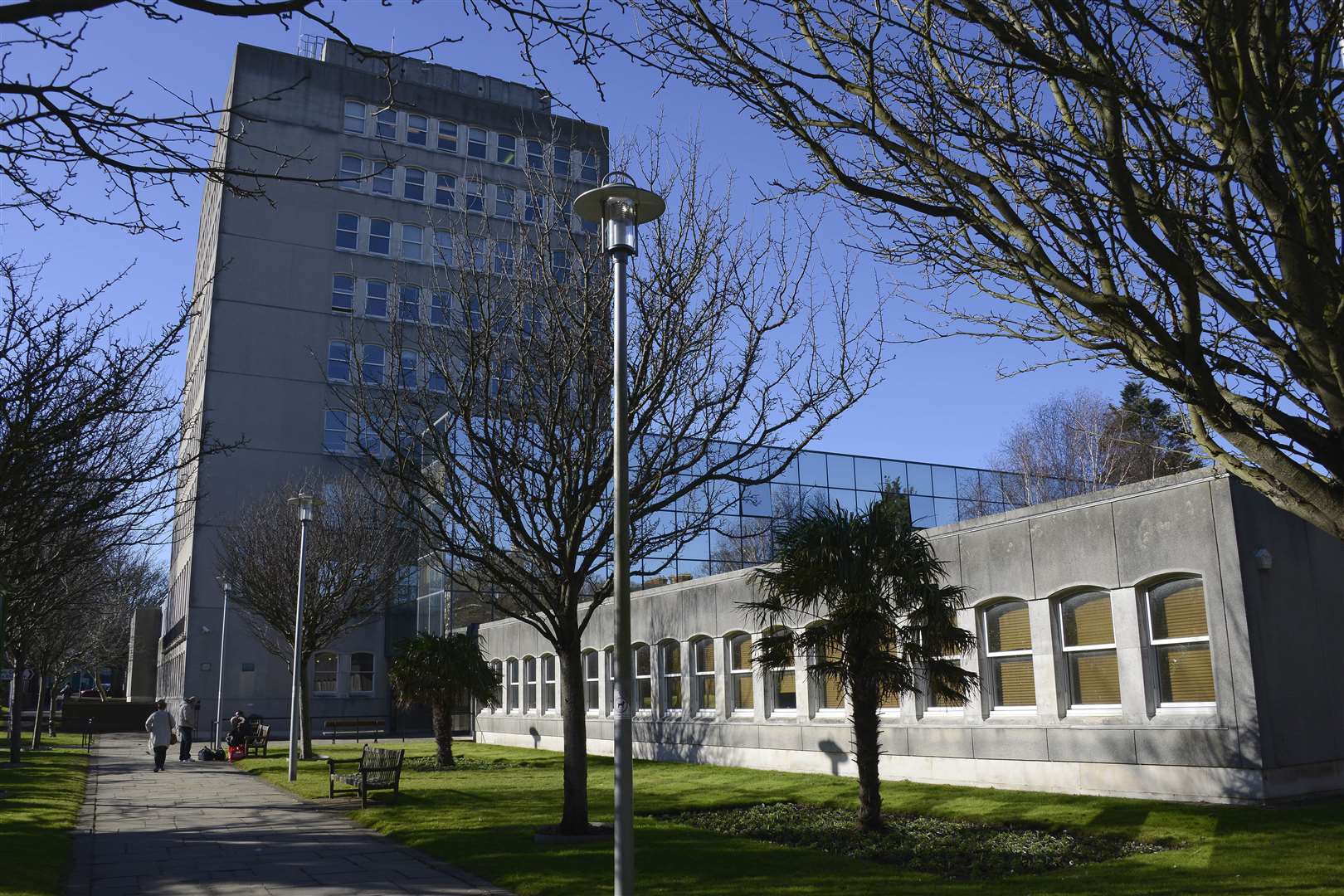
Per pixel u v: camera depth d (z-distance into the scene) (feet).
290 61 156.97
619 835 29.58
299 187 153.99
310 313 152.05
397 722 147.64
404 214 159.02
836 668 42.16
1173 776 45.11
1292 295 17.81
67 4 14.56
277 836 47.01
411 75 168.04
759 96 21.16
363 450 47.93
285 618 100.53
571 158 48.57
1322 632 45.57
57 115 16.61
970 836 40.57
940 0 18.45
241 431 145.38
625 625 31.50
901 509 43.78
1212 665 44.24
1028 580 52.65
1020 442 188.75
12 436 30.53
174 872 37.88
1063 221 19.83
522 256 47.57
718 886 32.99
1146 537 47.24
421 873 37.40
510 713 113.39
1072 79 18.61
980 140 19.12
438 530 46.88
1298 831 36.55
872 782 43.04
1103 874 32.42
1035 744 51.47
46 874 36.22
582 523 45.34
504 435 47.16
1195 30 18.37
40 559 50.80
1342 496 18.70
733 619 73.51
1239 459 21.81
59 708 233.35
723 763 74.18
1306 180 17.57
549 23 17.25
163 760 86.74
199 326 168.14
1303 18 18.19
